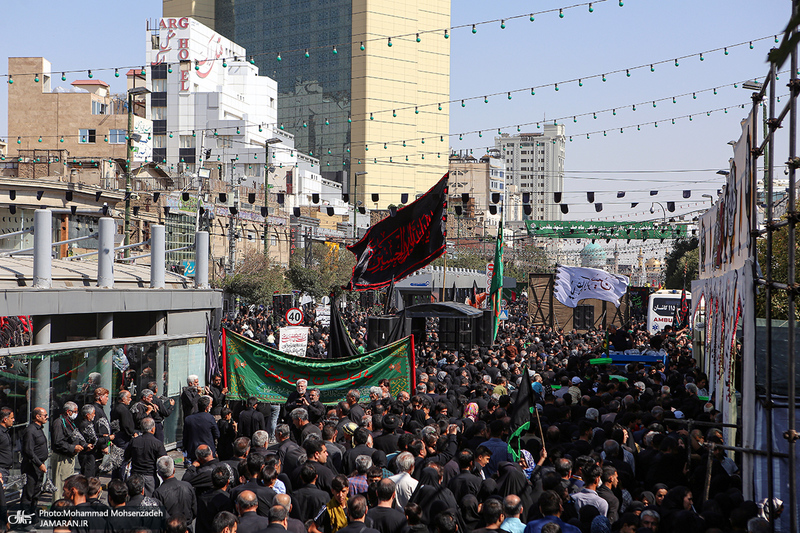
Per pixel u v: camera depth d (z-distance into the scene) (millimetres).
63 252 34719
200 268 18594
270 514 6910
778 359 9469
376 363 15039
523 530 7266
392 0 172875
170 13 184875
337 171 171125
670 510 7668
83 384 13555
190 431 11758
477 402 13312
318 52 177000
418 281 48125
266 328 36812
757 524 6855
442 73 178000
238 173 94688
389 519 7555
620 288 27688
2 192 36312
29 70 74562
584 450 10180
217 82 109438
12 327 12352
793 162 6531
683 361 21562
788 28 2615
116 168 54750
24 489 10562
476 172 149375
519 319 52094
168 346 16359
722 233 13633
